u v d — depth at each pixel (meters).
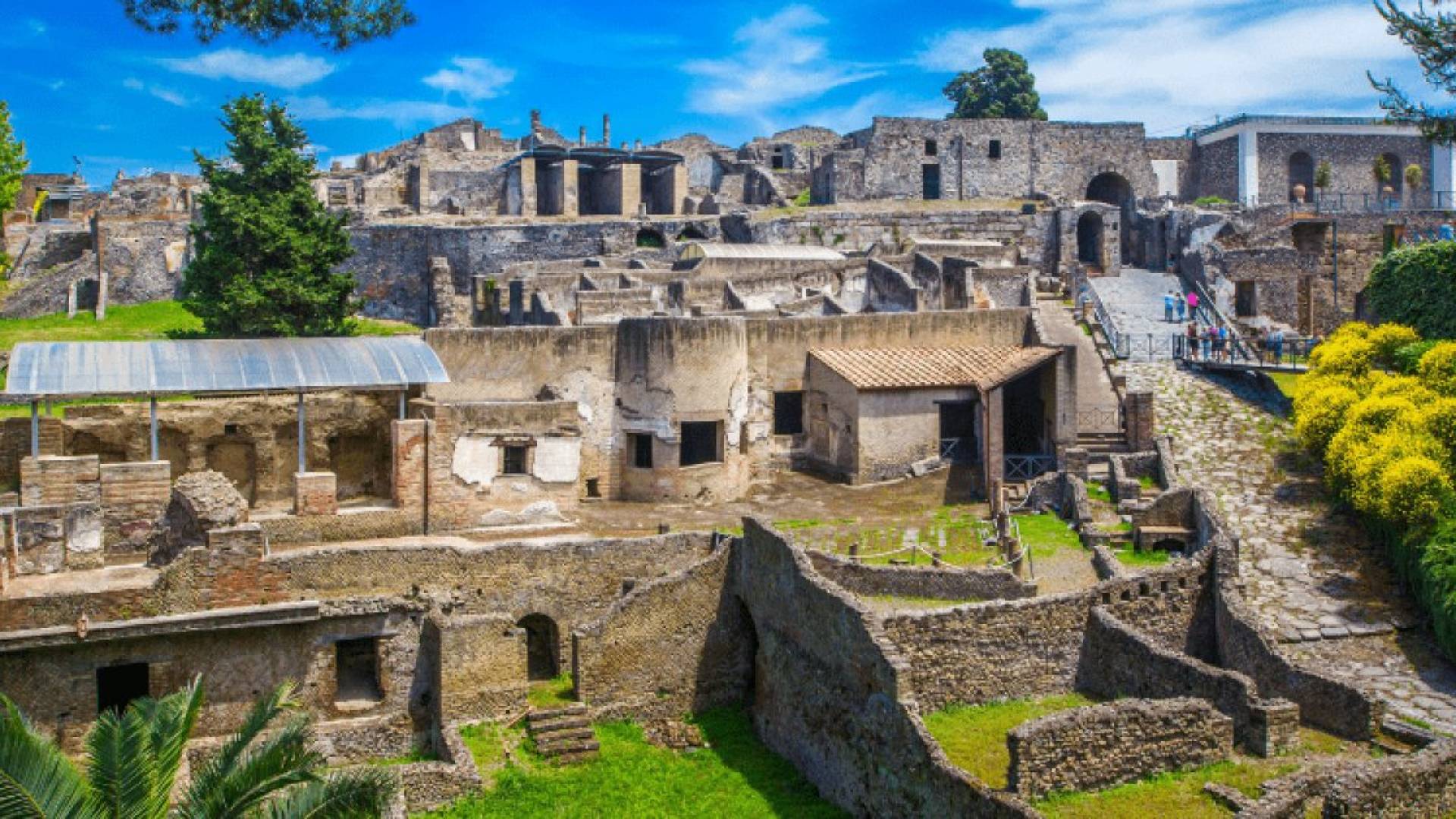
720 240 66.19
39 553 28.45
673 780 27.27
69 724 25.86
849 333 44.09
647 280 53.81
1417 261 42.78
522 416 36.06
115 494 30.73
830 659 26.70
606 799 26.16
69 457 30.75
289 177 47.56
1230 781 21.81
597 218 64.88
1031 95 87.81
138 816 18.25
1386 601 30.20
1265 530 33.84
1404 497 30.02
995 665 26.55
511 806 25.70
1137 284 61.94
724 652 31.75
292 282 45.56
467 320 55.94
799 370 43.38
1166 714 22.19
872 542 34.12
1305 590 30.92
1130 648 25.97
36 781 17.64
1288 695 25.39
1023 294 54.50
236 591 27.58
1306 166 75.88
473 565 31.06
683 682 31.11
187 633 26.88
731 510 38.59
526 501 36.09
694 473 39.66
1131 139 77.44
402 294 59.78
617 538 33.28
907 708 23.52
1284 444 38.66
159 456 34.31
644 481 39.84
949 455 42.59
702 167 84.56
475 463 35.47
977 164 75.75
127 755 18.55
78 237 62.56
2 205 56.31
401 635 28.98
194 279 46.47
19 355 31.86
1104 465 38.72
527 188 68.25
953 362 43.28
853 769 25.22
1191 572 28.78
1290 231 64.38
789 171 81.69
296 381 32.91
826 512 38.06
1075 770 21.56
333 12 26.91
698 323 39.84
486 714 28.69
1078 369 45.47
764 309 52.81
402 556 30.38
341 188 74.62
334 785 19.70
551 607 31.81
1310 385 38.72
